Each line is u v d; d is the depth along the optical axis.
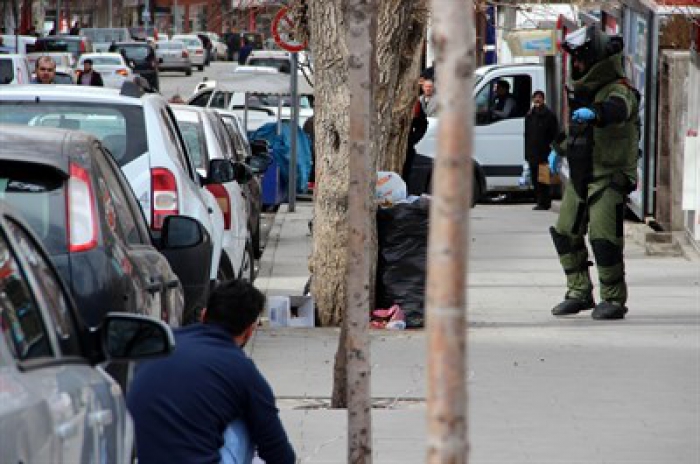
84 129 25.89
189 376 14.28
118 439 11.69
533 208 63.47
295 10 40.25
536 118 61.81
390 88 32.81
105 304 15.77
